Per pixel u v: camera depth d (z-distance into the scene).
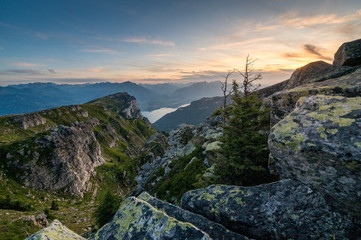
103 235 7.15
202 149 32.12
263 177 12.36
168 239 6.07
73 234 6.64
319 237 6.64
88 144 120.06
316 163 6.80
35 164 80.75
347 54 13.58
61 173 85.62
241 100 15.44
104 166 118.94
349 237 6.19
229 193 9.33
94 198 89.00
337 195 6.50
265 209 7.90
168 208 9.15
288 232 7.12
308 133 7.25
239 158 12.72
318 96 8.77
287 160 7.91
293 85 19.25
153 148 138.38
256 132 13.87
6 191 65.75
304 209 7.25
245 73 21.77
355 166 5.70
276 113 13.24
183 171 28.67
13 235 37.75
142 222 7.01
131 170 120.25
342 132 6.38
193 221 8.33
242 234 8.01
